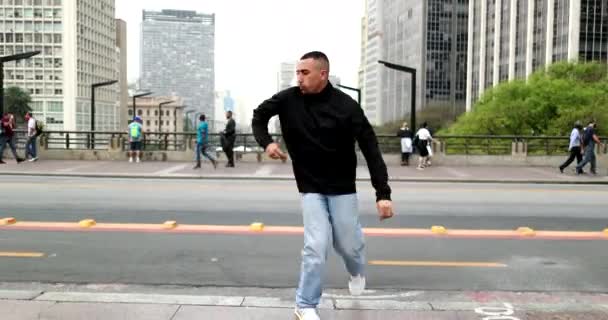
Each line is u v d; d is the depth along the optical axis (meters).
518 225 9.51
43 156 23.20
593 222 9.90
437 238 8.28
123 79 178.75
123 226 8.92
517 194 13.94
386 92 182.50
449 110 120.25
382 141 27.33
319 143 3.91
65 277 6.09
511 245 7.86
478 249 7.59
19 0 138.50
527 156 23.11
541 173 20.09
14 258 6.88
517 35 97.94
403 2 166.12
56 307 4.68
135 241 7.86
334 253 7.23
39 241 7.80
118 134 24.33
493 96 59.56
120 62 176.88
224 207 11.01
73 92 140.12
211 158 20.42
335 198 4.03
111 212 10.28
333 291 5.58
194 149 23.36
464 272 6.42
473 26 119.25
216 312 4.59
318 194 4.02
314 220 3.97
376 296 5.44
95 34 153.38
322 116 3.89
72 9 138.88
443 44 150.50
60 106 140.00
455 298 5.41
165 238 8.06
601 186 16.69
